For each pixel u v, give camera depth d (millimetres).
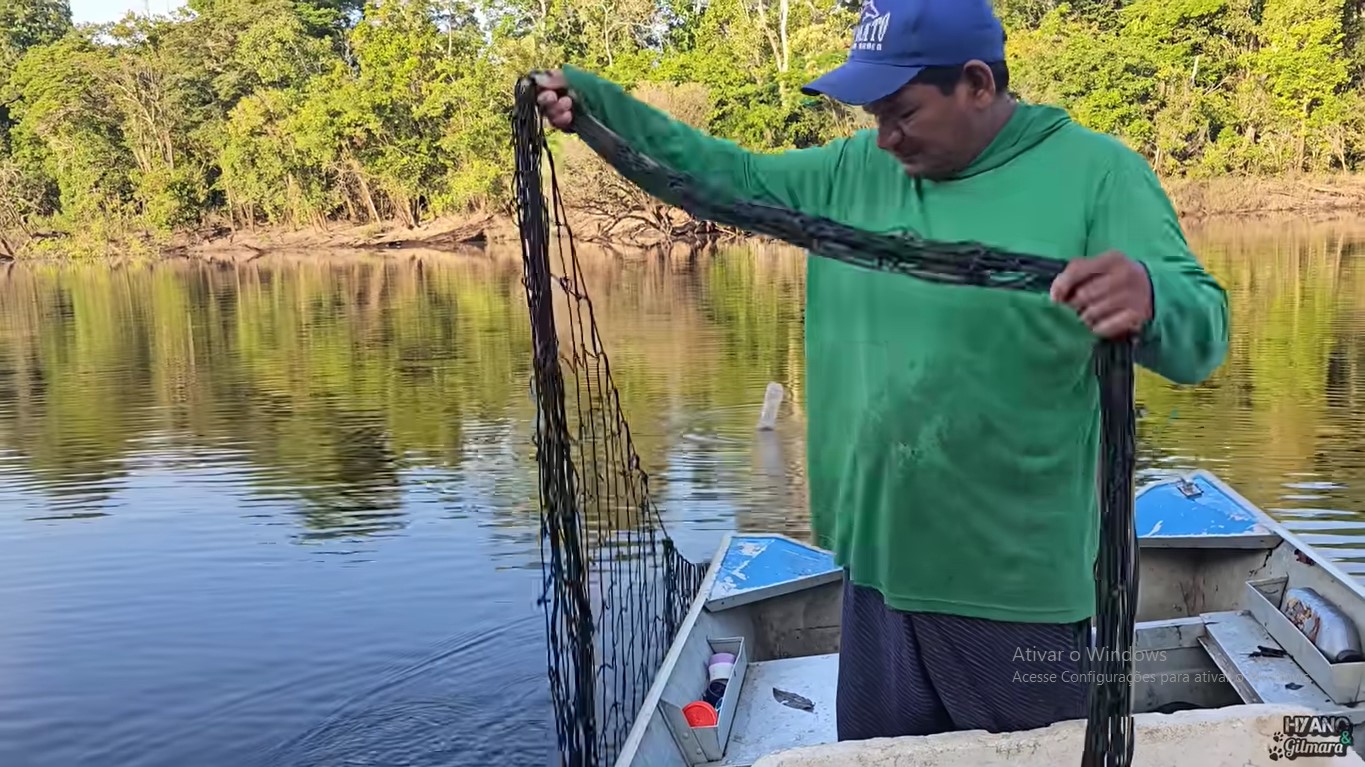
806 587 4477
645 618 4879
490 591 6297
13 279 33281
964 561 1816
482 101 38594
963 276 1384
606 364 2230
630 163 1594
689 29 43625
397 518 7727
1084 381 1744
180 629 5922
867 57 1709
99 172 43531
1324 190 36719
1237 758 1673
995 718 1872
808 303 2043
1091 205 1675
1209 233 30750
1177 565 4641
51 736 4895
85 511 8141
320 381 13344
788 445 9242
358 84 40688
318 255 38438
